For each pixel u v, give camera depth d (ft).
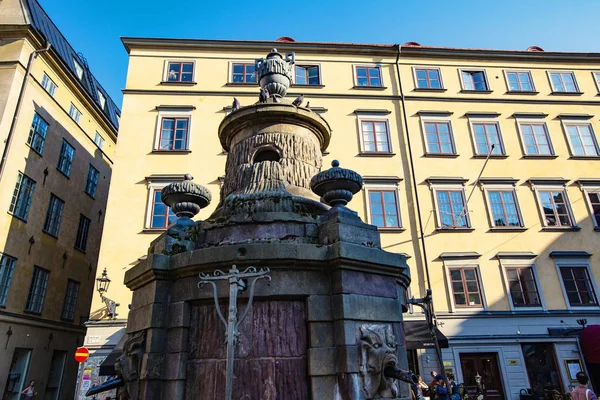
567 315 56.08
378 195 61.52
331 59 70.33
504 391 52.11
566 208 63.41
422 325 52.06
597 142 69.00
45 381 62.75
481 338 53.83
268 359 14.70
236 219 17.92
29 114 60.80
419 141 65.51
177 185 18.97
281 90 26.20
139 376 15.51
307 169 23.03
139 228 56.85
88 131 79.05
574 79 73.51
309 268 15.49
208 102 65.21
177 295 16.22
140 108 63.62
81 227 75.92
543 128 68.95
